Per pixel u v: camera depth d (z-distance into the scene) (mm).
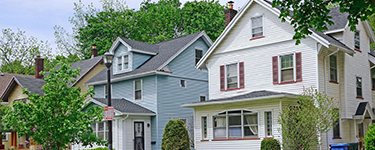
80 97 18516
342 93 23672
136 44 32031
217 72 26297
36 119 17141
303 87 21422
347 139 23766
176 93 30281
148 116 28859
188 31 45344
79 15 54875
